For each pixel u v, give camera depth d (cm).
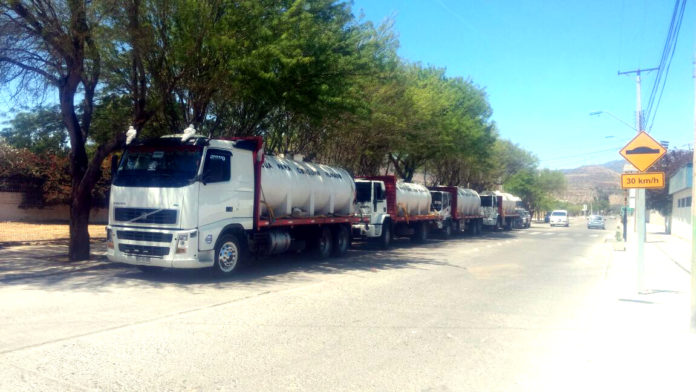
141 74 1429
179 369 606
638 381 606
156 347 688
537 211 8525
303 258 1803
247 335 761
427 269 1599
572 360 682
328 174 1783
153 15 1425
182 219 1166
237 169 1300
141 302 971
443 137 2862
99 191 2805
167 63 1479
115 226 1229
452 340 769
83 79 1445
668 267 1781
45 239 2011
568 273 1594
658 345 754
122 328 775
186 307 937
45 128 1844
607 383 598
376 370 625
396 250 2262
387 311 958
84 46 1361
